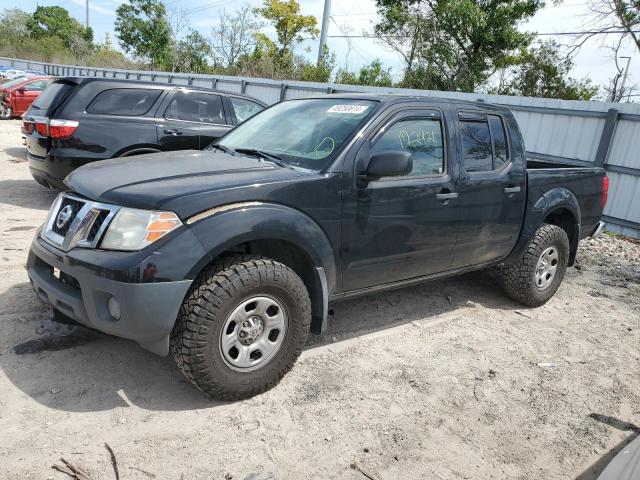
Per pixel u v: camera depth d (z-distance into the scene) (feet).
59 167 20.59
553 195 16.01
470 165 13.71
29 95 55.83
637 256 24.81
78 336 11.75
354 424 9.78
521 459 9.34
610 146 29.76
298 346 10.48
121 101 21.89
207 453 8.59
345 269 11.35
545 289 16.61
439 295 17.03
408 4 72.02
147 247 8.70
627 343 14.74
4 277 14.35
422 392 11.12
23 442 8.34
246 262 9.59
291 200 10.14
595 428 10.48
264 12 110.83
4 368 10.26
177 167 10.76
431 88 68.90
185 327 9.02
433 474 8.70
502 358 13.08
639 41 49.39
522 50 67.97
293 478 8.25
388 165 10.63
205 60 104.47
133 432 8.89
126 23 127.75
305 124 12.50
